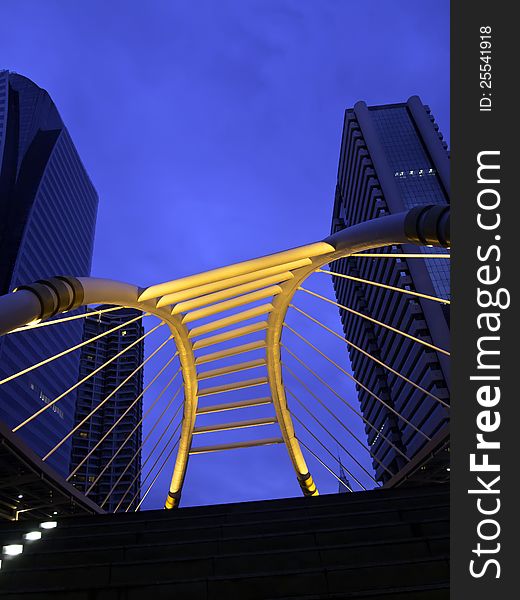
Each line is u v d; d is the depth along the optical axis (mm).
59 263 137500
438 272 100875
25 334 108938
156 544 8562
